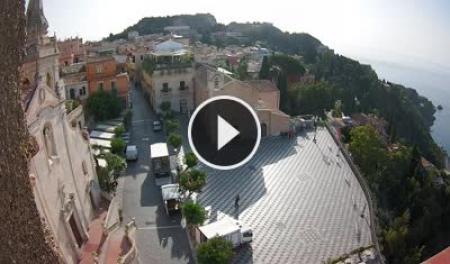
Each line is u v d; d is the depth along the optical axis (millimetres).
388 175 57062
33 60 31109
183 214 36844
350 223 41750
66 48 82875
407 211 45812
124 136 62531
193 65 77688
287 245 37219
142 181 49031
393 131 88812
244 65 101125
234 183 49438
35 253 13500
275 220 41406
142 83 93250
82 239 31750
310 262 35031
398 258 36906
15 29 14016
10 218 12336
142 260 33656
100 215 36656
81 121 45156
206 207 43250
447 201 55062
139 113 78625
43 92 28656
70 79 66562
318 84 90688
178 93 77188
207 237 33875
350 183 51281
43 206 25969
